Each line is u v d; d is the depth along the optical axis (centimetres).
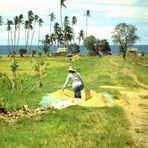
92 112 1570
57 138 1134
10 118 1444
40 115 1470
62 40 15312
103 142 1118
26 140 1102
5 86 2644
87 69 4856
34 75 3856
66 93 2030
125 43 12644
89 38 13262
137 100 2116
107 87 2723
